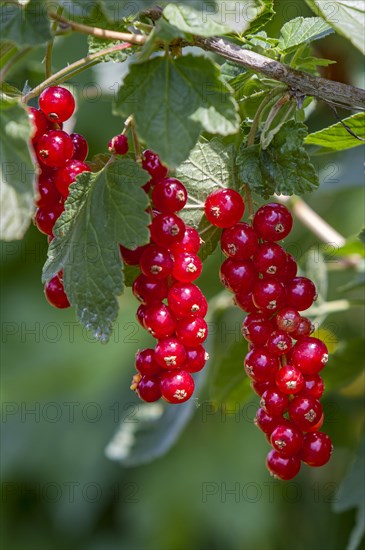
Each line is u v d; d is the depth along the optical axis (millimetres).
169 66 503
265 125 528
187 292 512
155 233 512
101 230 512
